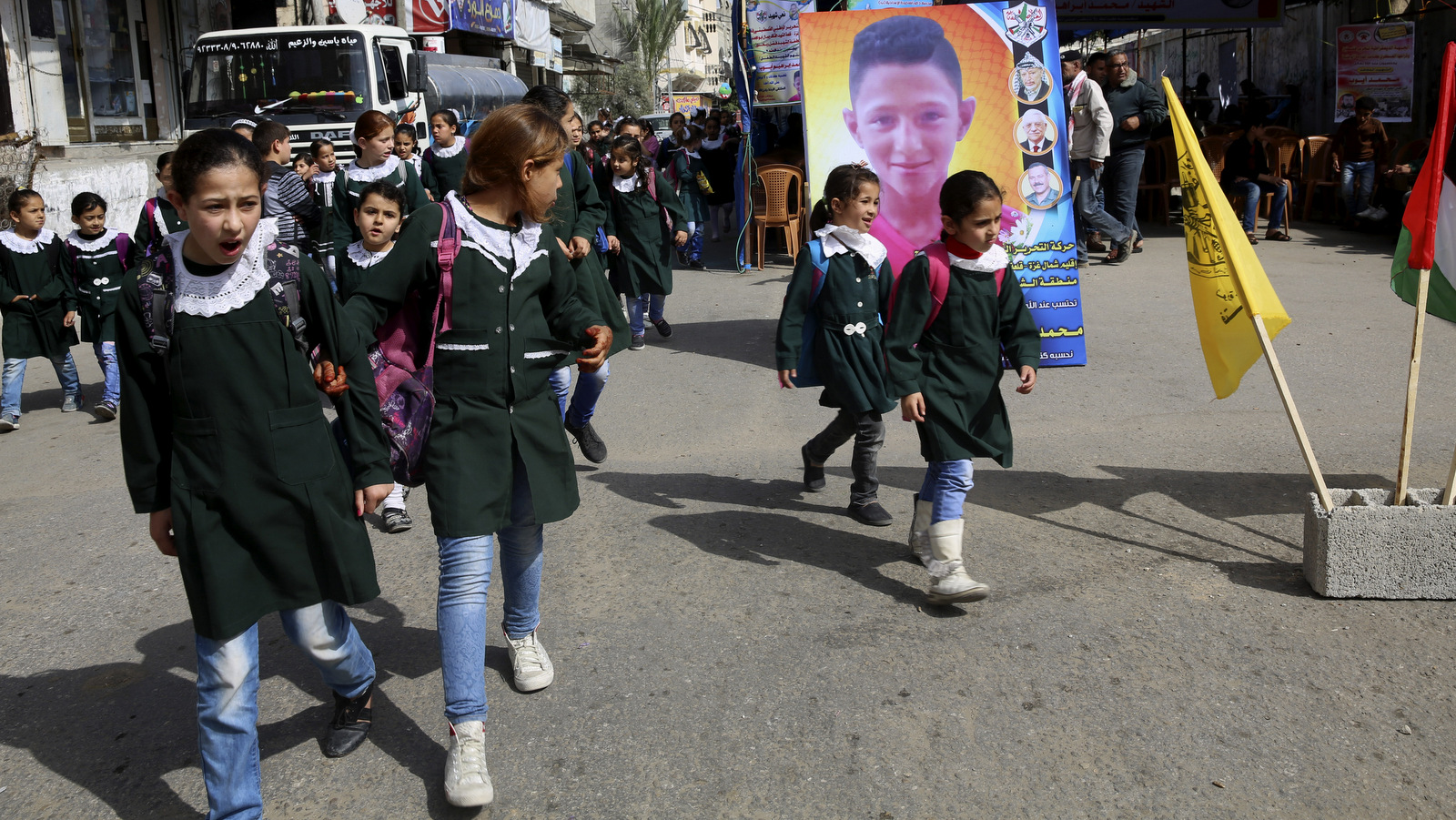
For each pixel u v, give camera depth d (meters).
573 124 5.78
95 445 6.44
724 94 41.50
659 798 2.82
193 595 2.52
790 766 2.93
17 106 13.18
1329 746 2.96
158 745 3.15
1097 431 5.88
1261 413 6.08
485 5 21.92
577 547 4.49
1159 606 3.78
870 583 4.07
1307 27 18.09
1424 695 3.17
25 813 2.84
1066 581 4.01
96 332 7.00
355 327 2.69
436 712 3.28
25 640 3.83
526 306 2.95
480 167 2.86
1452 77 3.62
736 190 13.45
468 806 2.75
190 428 2.49
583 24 35.69
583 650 3.61
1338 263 11.06
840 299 4.43
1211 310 4.16
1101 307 9.33
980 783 2.84
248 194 2.37
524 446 2.95
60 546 4.73
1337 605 3.74
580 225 5.76
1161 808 2.72
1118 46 29.83
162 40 16.80
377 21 18.73
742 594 3.99
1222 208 3.97
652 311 8.78
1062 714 3.14
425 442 2.89
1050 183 6.73
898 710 3.19
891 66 6.70
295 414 2.55
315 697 3.39
